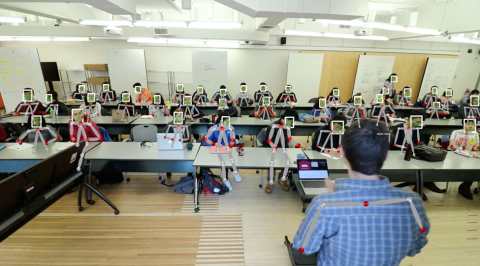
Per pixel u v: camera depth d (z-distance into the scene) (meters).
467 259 1.99
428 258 1.99
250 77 8.08
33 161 2.42
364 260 0.70
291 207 2.71
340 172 2.34
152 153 2.66
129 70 7.35
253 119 4.57
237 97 6.54
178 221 2.42
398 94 6.75
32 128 2.63
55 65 7.17
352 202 0.68
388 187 0.69
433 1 5.32
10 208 1.47
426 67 7.93
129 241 2.12
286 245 2.03
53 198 1.81
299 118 4.51
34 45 7.32
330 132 2.62
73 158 2.08
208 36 6.13
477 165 2.48
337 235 0.71
